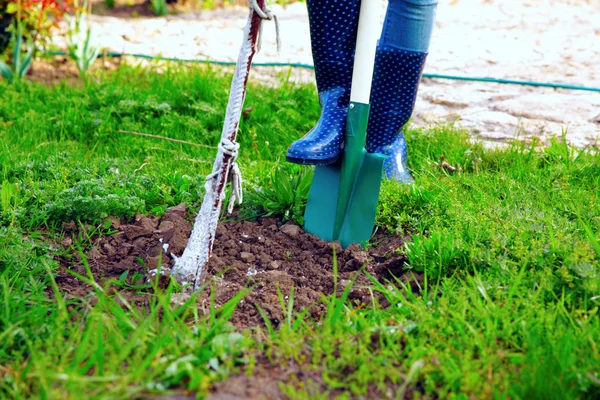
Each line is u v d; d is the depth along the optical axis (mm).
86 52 4195
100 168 3012
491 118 3734
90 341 2061
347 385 1970
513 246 2404
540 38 5258
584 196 2779
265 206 2789
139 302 2309
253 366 2018
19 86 3922
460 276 2389
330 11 2543
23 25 4223
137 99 3695
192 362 2012
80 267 2496
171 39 5156
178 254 2537
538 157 3139
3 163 2986
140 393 1935
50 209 2697
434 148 3254
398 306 2266
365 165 2623
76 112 3562
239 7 6410
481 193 2791
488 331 2082
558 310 2150
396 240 2629
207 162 3146
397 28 2617
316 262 2561
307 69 4418
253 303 2318
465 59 4738
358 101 2551
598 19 5820
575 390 1959
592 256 2316
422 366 1993
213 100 3729
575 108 3832
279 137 3426
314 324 2205
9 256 2410
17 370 2004
